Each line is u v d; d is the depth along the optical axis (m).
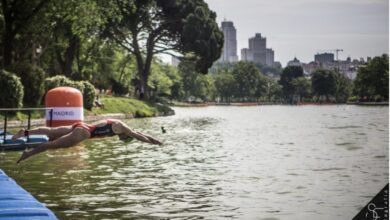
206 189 14.17
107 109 53.19
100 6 46.69
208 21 77.62
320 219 10.98
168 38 79.75
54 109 28.38
